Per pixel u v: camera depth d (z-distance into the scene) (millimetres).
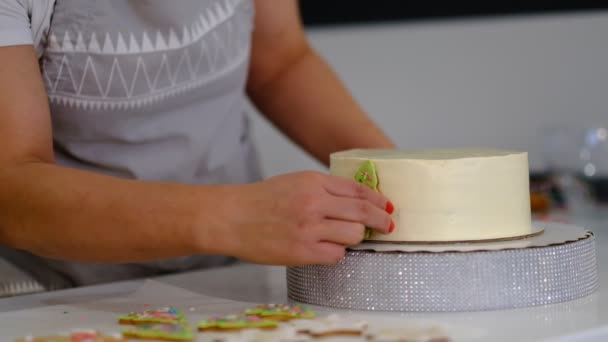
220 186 930
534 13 2275
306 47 1517
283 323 871
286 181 915
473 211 978
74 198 930
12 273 1266
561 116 2322
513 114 2318
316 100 1455
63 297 1090
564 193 2000
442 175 970
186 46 1194
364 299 954
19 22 1029
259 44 1446
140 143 1236
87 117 1187
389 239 991
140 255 928
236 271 1253
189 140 1272
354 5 2219
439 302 932
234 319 875
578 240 990
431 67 2277
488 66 2293
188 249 907
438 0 2242
